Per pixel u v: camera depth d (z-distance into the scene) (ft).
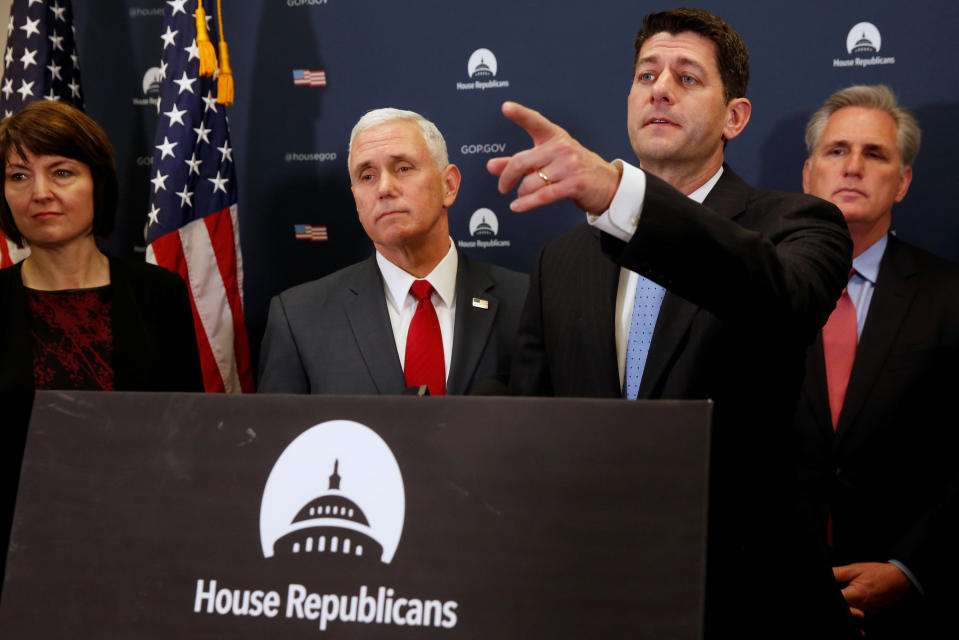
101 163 11.64
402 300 12.19
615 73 14.58
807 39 13.85
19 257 14.71
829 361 11.49
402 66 15.53
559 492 3.93
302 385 11.99
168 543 4.23
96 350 11.10
